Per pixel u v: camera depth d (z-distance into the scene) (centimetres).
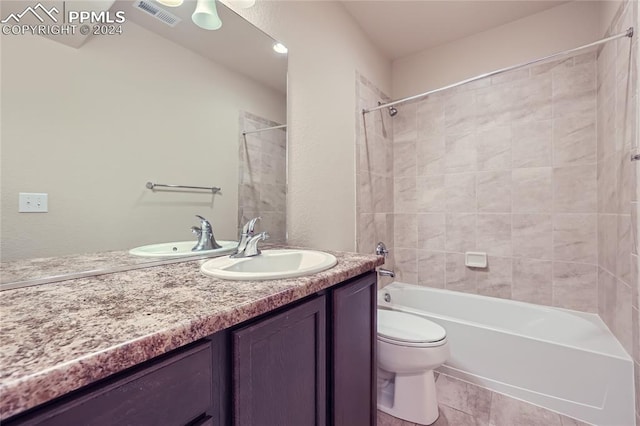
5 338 45
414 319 167
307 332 81
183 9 111
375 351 116
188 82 112
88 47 86
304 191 162
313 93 167
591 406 138
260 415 67
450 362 179
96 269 88
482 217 221
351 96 201
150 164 102
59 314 55
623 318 143
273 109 145
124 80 95
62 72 81
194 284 77
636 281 127
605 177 167
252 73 135
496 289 216
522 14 201
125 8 95
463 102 228
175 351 52
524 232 205
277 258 122
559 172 194
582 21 187
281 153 150
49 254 79
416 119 249
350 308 99
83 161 86
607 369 136
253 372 65
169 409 50
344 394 96
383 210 243
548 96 197
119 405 43
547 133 197
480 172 221
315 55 168
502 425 139
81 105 85
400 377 148
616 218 152
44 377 36
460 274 230
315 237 169
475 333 171
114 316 54
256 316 66
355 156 205
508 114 210
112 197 92
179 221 111
